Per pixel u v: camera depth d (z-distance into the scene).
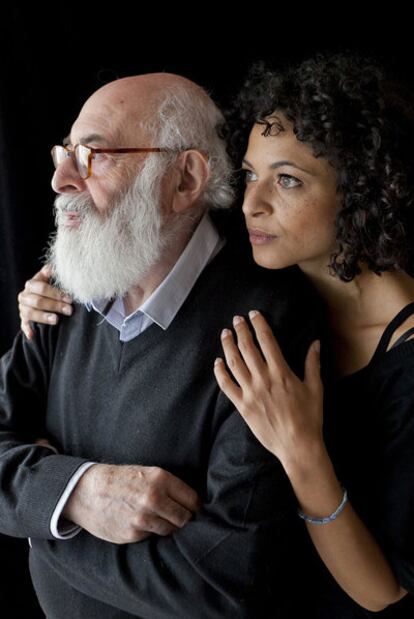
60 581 1.46
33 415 1.60
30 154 1.92
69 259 1.44
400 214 1.26
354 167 1.24
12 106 1.88
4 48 1.84
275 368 1.26
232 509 1.25
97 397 1.45
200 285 1.43
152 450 1.38
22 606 2.18
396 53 1.92
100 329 1.49
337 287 1.39
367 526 1.36
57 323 1.57
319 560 1.48
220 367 1.30
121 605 1.33
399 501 1.30
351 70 1.27
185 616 1.25
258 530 1.25
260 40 1.93
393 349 1.33
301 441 1.23
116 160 1.41
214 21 1.93
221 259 1.46
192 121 1.46
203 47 1.94
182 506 1.31
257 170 1.29
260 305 1.39
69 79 1.91
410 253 1.33
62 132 1.93
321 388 1.29
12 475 1.41
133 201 1.42
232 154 1.46
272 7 1.92
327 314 1.44
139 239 1.42
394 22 1.91
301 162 1.24
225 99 1.93
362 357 1.40
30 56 1.86
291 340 1.36
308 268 1.39
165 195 1.44
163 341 1.40
